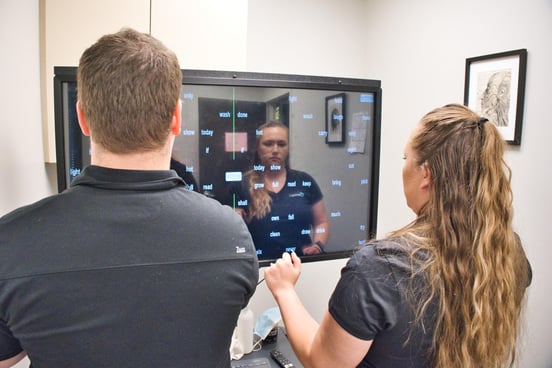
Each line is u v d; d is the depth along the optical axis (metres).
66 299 0.60
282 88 1.26
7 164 1.01
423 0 1.90
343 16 2.22
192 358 0.68
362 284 0.78
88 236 0.63
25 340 0.61
